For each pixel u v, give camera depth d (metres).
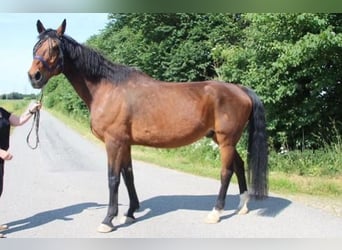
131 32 18.00
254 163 5.24
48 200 6.32
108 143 4.89
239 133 5.21
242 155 9.46
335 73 8.62
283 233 4.70
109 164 4.90
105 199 6.40
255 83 9.23
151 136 4.96
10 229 4.90
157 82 5.09
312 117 8.91
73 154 12.14
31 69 4.68
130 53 17.05
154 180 7.93
